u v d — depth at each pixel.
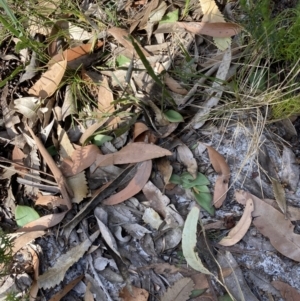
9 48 0.54
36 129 0.50
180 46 0.51
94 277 0.44
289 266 0.45
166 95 0.48
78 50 0.52
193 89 0.49
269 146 0.48
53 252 0.45
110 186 0.46
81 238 0.46
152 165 0.47
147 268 0.44
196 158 0.48
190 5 0.53
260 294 0.44
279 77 0.49
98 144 0.48
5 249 0.43
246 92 0.48
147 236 0.45
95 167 0.47
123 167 0.47
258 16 0.49
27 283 0.44
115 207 0.46
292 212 0.46
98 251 0.45
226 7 0.52
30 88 0.51
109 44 0.53
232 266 0.44
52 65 0.50
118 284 0.44
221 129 0.49
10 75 0.51
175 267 0.44
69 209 0.46
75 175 0.47
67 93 0.50
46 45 0.52
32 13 0.53
